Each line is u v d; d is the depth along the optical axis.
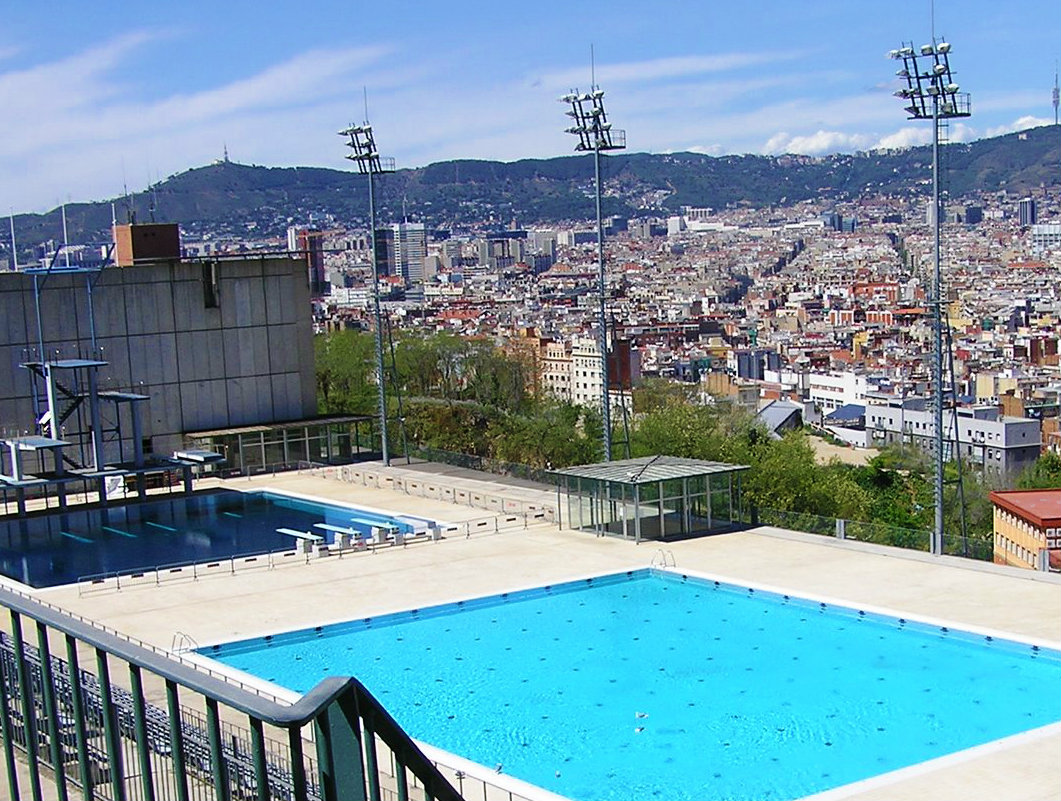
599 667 35.78
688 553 48.22
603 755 29.05
